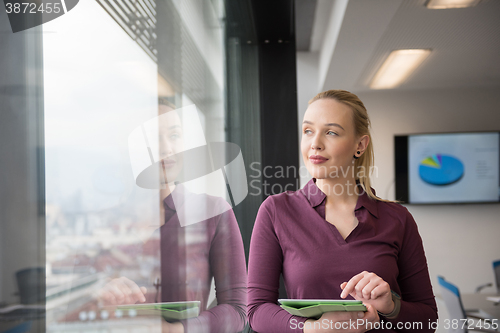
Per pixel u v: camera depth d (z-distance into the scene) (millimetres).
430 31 2395
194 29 570
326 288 734
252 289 763
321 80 3383
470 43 2605
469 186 3771
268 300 751
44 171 293
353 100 806
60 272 297
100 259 315
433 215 3834
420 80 3564
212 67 707
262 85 1391
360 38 2309
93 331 312
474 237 3783
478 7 2061
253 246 802
